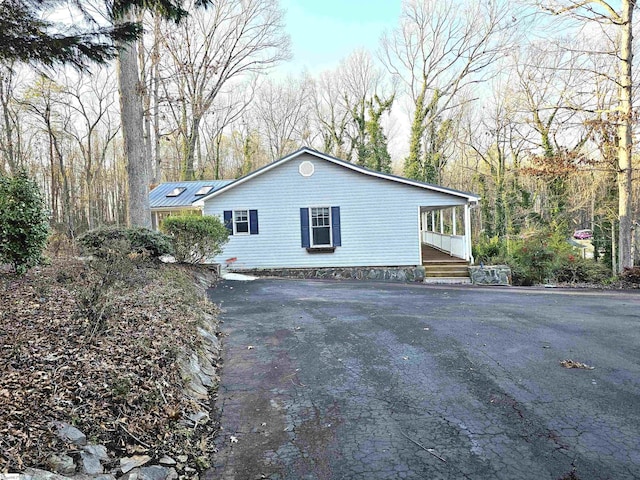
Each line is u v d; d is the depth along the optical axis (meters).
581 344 5.73
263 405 4.00
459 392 4.16
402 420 3.62
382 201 15.26
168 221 12.61
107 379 3.52
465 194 14.86
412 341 5.91
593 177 19.67
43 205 7.63
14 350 3.72
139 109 12.17
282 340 6.10
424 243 25.33
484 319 7.28
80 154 31.67
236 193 15.62
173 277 9.06
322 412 3.81
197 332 5.76
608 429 3.38
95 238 9.91
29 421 2.69
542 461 2.94
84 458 2.56
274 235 15.55
